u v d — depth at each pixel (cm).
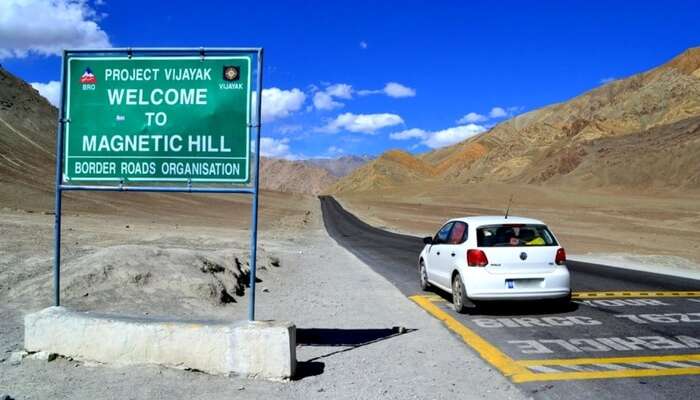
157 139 686
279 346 604
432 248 1234
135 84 689
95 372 602
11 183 4253
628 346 773
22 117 8156
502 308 1062
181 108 684
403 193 15312
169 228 3028
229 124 680
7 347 684
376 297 1205
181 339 615
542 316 985
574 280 1453
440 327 901
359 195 15600
